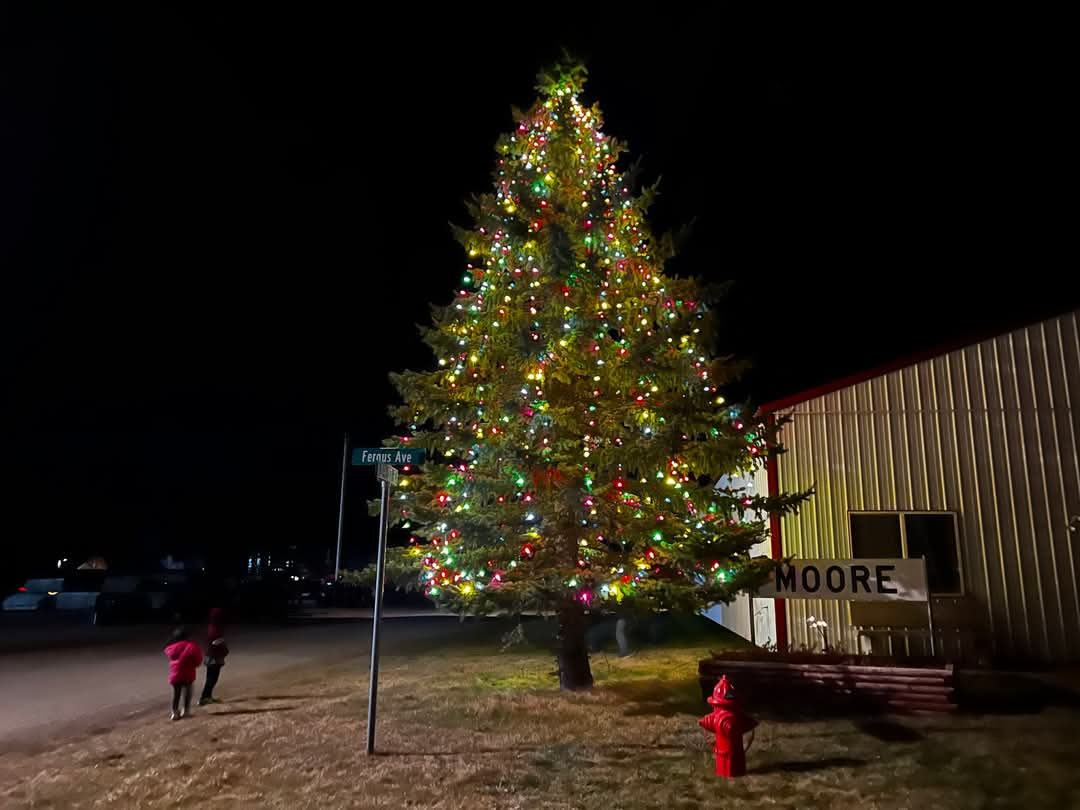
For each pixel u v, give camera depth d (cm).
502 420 955
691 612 870
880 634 1167
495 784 626
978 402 1222
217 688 1171
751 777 630
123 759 728
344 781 640
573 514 937
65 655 1622
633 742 741
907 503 1214
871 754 679
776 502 947
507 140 1056
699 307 989
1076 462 1186
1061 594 1152
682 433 934
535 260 968
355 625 2339
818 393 1271
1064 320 1229
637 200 1032
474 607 889
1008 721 781
